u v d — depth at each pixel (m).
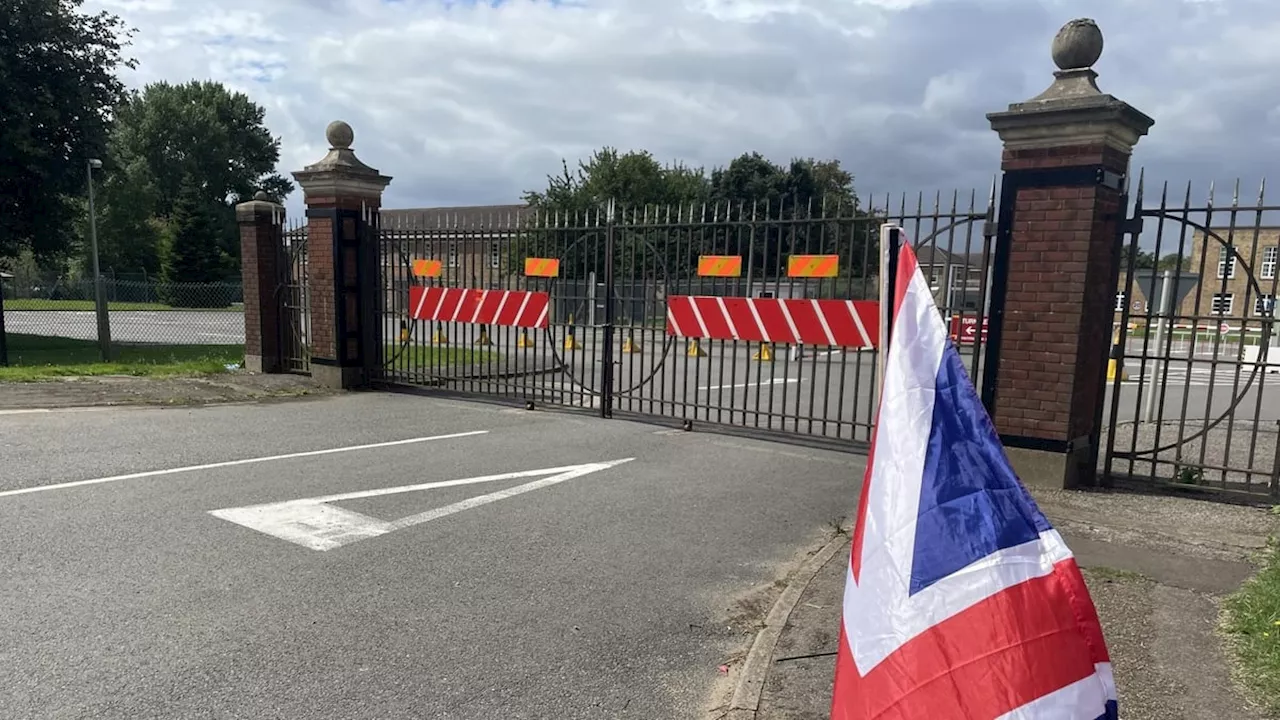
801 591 4.31
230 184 68.31
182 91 67.25
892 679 1.71
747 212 28.78
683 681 3.42
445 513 5.64
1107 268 6.42
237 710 3.10
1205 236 6.02
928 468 1.76
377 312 11.41
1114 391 6.46
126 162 60.19
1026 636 1.60
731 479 6.81
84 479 6.27
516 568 4.65
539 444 8.00
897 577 1.74
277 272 12.45
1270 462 7.64
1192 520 5.50
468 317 10.48
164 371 12.37
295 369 12.48
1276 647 3.44
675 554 4.96
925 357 1.84
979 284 6.64
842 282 11.81
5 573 4.39
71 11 18.03
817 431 9.49
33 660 3.45
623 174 28.62
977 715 1.61
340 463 7.00
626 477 6.79
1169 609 3.97
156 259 60.47
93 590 4.19
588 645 3.73
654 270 9.06
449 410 9.80
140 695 3.19
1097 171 5.93
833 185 30.80
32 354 16.69
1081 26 6.14
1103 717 1.57
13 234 18.61
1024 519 1.67
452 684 3.34
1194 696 3.13
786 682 3.35
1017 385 6.39
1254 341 19.06
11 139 16.80
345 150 11.02
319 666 3.46
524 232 10.05
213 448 7.43
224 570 4.50
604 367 9.49
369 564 4.65
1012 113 6.15
